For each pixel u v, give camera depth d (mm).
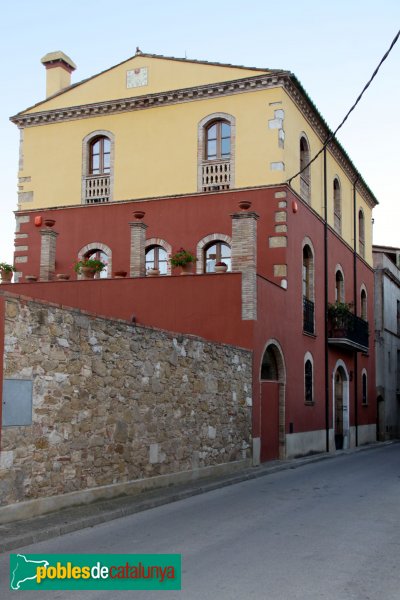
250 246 19062
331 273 28031
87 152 25328
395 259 43000
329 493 13227
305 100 24438
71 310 10898
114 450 11906
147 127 24484
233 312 18984
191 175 23609
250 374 18484
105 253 24406
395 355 41562
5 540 8250
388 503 11805
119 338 12227
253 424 18578
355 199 32812
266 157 22594
